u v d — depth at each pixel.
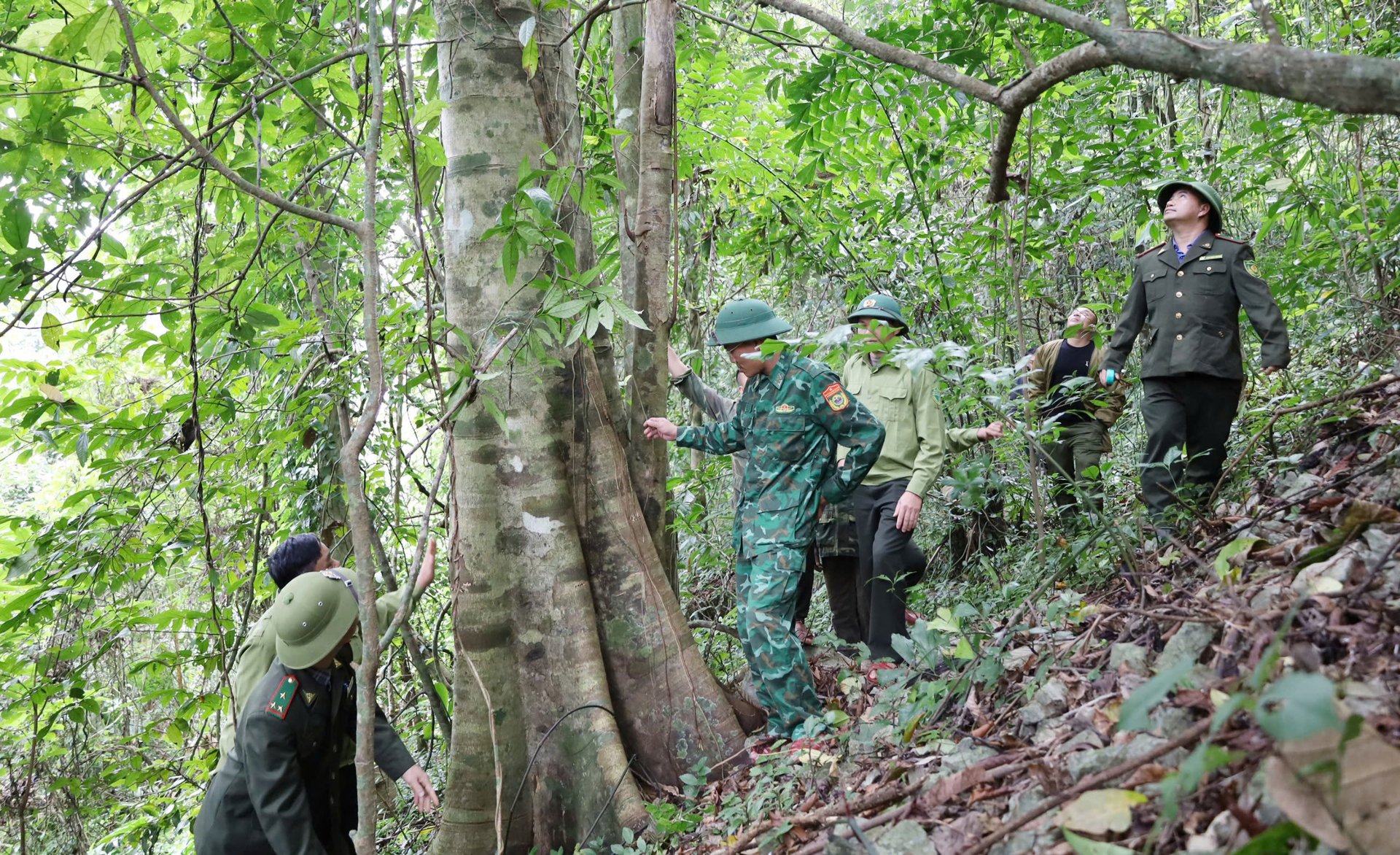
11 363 3.74
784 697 3.37
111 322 3.83
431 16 4.25
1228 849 1.47
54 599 4.13
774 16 5.38
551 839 3.39
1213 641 2.16
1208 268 3.78
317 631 3.11
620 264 4.39
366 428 2.49
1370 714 1.56
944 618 2.80
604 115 5.16
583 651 3.46
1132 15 6.07
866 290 6.01
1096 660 2.55
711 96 6.02
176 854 6.00
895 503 4.04
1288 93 1.80
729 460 5.89
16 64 2.89
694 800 3.28
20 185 3.15
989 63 4.61
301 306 4.99
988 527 5.21
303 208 2.52
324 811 3.33
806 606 4.53
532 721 3.46
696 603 6.08
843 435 3.53
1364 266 4.47
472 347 3.50
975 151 5.75
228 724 3.51
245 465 5.06
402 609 2.63
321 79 4.02
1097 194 5.17
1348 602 1.93
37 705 4.26
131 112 2.97
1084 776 1.95
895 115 5.55
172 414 4.42
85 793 4.73
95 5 2.72
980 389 3.52
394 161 3.88
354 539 2.47
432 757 5.49
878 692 3.39
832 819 2.39
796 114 5.03
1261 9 1.89
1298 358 4.97
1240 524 2.91
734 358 3.65
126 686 5.83
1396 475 2.49
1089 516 3.75
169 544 4.73
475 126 3.53
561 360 3.58
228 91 3.58
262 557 5.44
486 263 3.51
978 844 1.86
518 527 3.51
